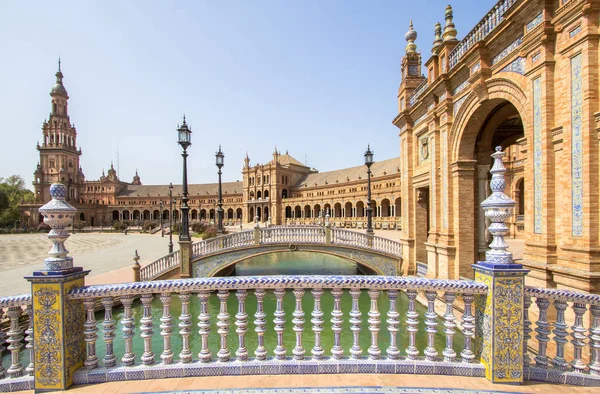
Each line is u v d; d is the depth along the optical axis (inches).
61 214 175.3
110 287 179.8
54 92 3900.1
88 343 182.7
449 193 523.5
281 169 3627.0
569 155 288.7
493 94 407.5
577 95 282.0
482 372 179.0
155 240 1963.6
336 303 189.8
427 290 186.1
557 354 181.8
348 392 165.8
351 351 190.4
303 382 174.6
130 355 185.6
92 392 167.8
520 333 172.2
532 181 331.6
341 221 2586.1
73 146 4060.0
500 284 172.7
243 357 187.0
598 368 175.2
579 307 180.7
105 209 4345.5
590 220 269.1
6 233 3046.3
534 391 167.5
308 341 472.4
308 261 1176.8
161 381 177.2
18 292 635.5
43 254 1326.3
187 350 187.5
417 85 729.6
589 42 269.7
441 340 445.4
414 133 702.5
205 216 4252.0
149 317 186.9
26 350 443.8
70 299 175.5
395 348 188.2
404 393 165.3
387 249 780.0
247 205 3786.9
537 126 326.6
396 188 2436.0
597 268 266.7
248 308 639.1
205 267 793.6
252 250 827.4
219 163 1002.1
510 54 372.5
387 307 610.9
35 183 3767.2
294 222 3341.5
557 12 300.2
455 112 510.3
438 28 574.6
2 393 171.0
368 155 872.9
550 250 307.4
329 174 3526.1
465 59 452.8
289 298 696.4
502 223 181.5
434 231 570.6
